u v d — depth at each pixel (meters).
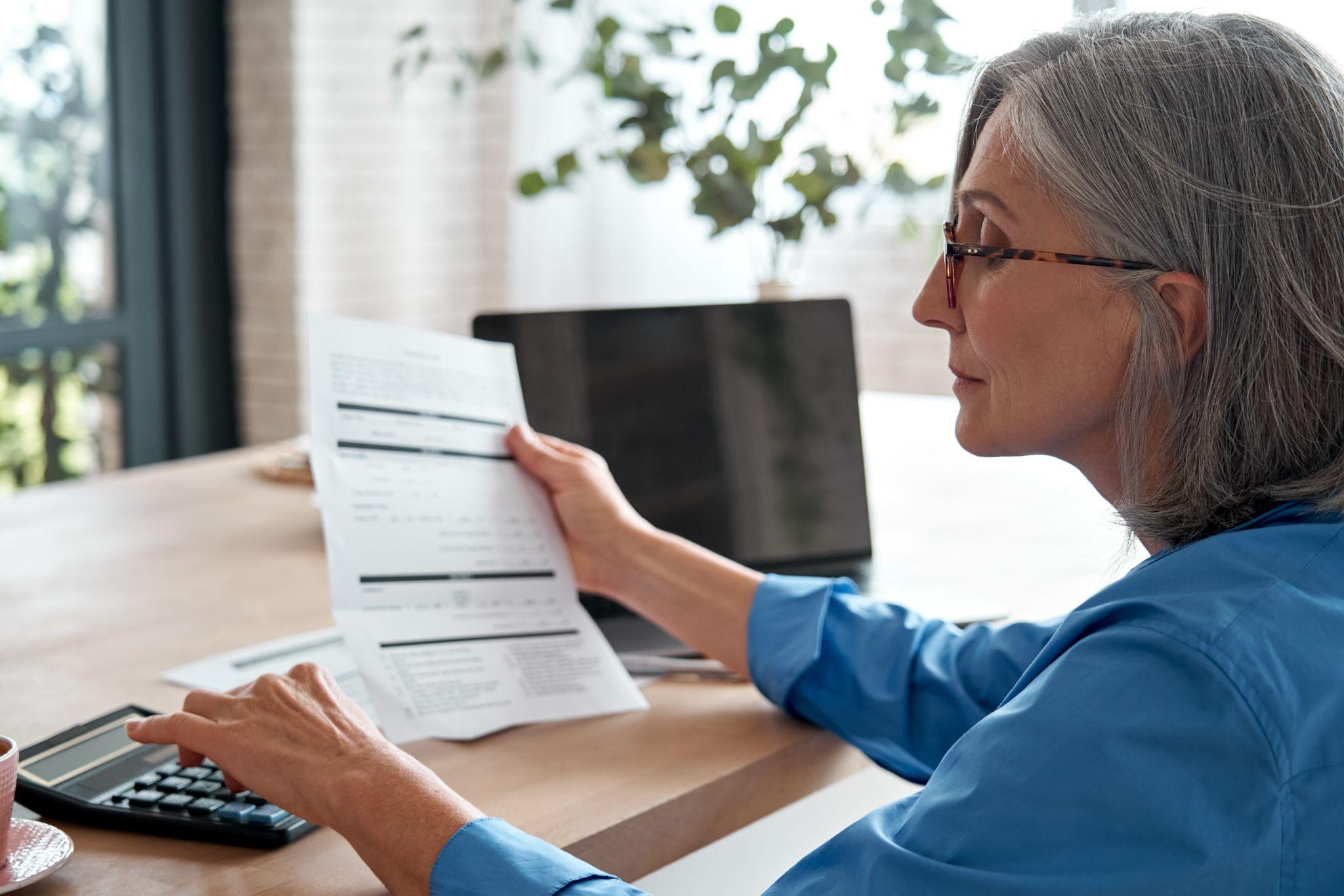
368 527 1.14
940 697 1.15
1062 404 0.86
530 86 3.97
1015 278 0.85
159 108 3.79
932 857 0.74
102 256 3.72
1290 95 0.78
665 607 1.26
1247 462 0.80
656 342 1.55
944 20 2.32
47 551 1.61
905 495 1.98
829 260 3.79
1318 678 0.71
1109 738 0.71
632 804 0.99
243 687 0.98
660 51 2.37
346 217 3.92
